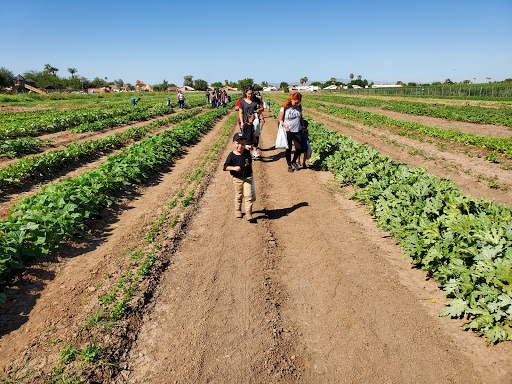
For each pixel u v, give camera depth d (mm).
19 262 4625
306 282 4734
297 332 3803
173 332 3773
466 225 4418
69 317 3844
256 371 3260
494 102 41625
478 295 3725
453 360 3309
